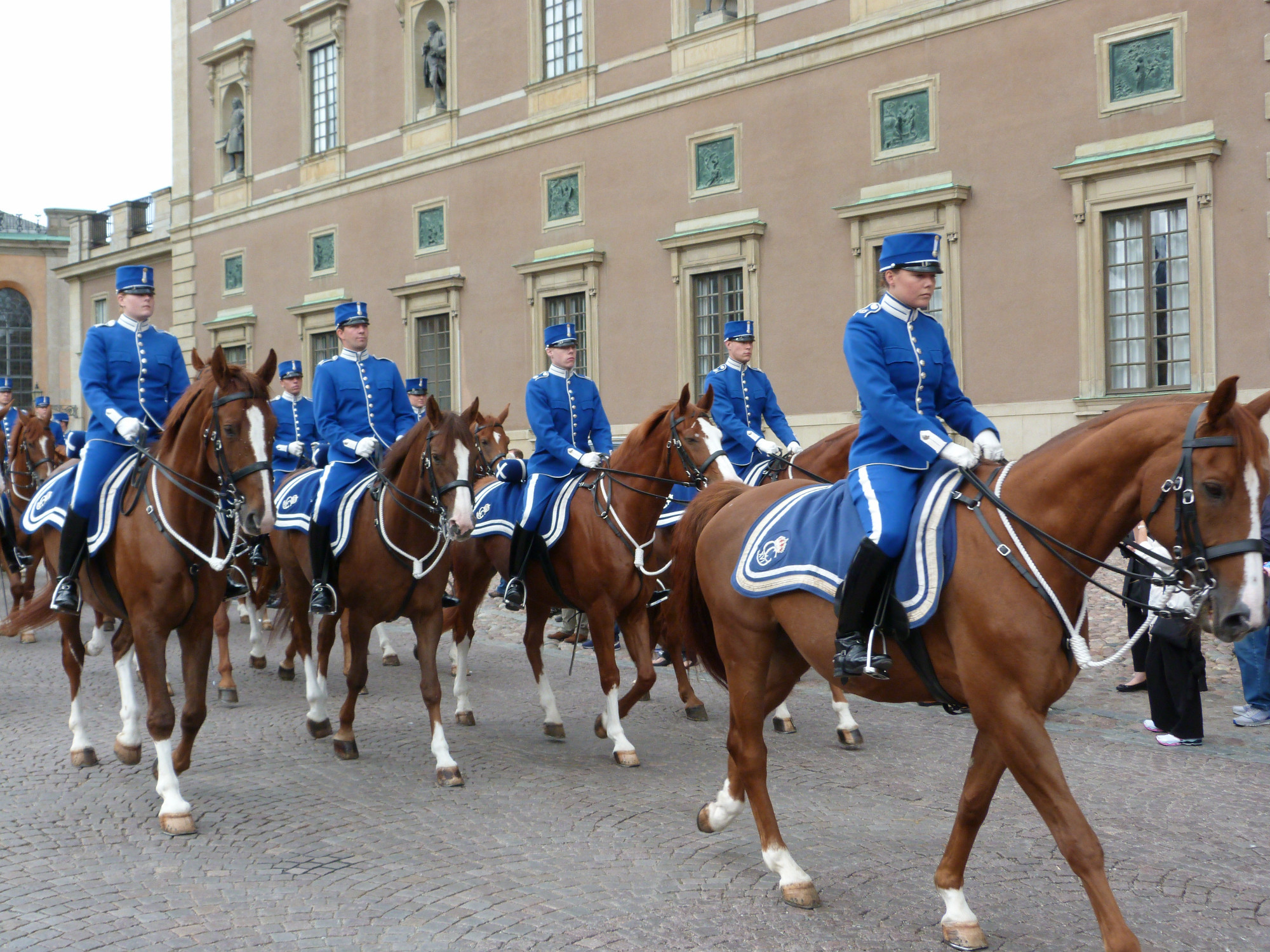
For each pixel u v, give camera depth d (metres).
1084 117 16.81
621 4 22.61
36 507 7.57
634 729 8.55
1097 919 3.96
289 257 29.81
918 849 5.67
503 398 25.08
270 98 30.22
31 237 43.97
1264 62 15.26
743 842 5.80
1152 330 16.48
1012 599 4.17
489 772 7.26
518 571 8.19
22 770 7.30
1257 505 3.67
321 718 8.29
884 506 4.57
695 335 21.86
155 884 5.22
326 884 5.21
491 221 25.12
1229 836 5.82
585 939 4.57
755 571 5.06
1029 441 17.42
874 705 9.24
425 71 26.72
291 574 8.50
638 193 22.42
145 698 9.78
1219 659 10.53
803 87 19.91
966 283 18.06
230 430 6.03
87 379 7.00
